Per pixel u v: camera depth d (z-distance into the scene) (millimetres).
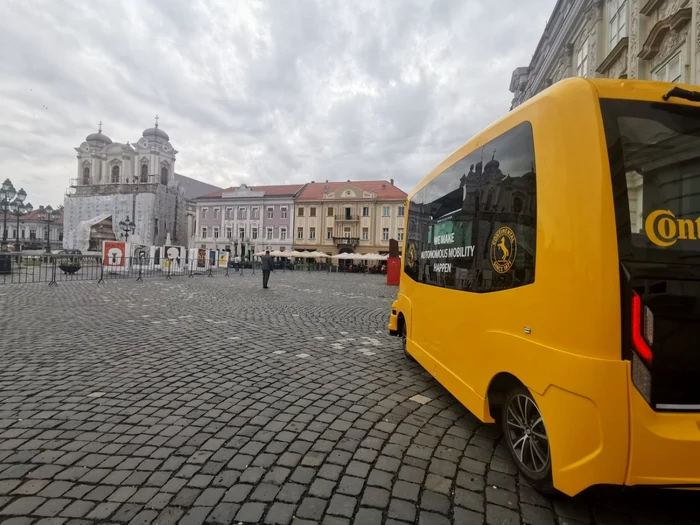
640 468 2031
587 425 2090
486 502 2459
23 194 35469
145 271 23547
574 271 2201
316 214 63031
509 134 2961
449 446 3158
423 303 4637
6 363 5098
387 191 62375
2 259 19984
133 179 68438
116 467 2756
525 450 2725
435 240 4371
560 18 17516
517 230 2744
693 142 2301
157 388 4332
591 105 2264
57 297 11914
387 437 3291
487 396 3080
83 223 36469
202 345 6320
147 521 2207
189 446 3076
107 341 6434
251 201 65812
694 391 2115
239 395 4180
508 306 2797
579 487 2117
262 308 10898
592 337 2094
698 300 2135
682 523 2289
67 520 2197
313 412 3783
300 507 2367
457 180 3854
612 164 2180
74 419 3518
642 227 2156
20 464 2770
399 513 2340
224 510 2322
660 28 9812
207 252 27625
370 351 6250
